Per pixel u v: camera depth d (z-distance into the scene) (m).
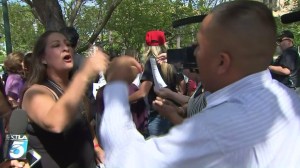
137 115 4.17
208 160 1.19
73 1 11.89
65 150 2.50
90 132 2.75
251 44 1.24
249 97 1.25
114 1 11.56
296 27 13.02
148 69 4.23
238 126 1.20
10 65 4.86
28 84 2.56
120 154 1.28
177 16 20.31
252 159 1.20
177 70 4.46
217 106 1.27
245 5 1.28
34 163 2.32
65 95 2.17
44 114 2.24
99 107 3.44
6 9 10.07
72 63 2.65
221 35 1.26
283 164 1.23
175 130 1.24
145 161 1.23
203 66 1.33
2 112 2.58
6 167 2.12
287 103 1.30
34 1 8.30
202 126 1.21
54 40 2.59
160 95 2.73
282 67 5.59
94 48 2.17
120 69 1.43
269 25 1.27
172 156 1.21
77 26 20.42
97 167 3.09
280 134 1.23
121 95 1.38
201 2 19.34
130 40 20.94
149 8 20.59
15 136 2.17
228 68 1.28
